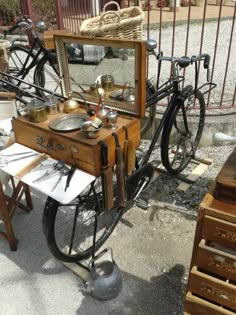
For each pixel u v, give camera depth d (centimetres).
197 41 684
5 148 202
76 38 196
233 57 582
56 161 183
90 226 235
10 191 275
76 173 173
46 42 401
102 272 194
